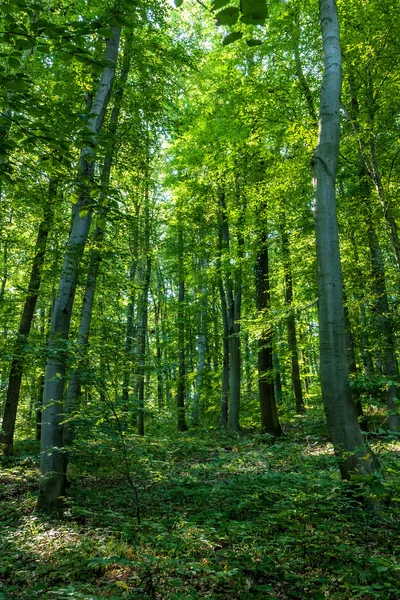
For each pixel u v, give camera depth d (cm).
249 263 1418
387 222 934
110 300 1208
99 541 489
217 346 2244
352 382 507
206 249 1792
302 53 1120
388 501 509
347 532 461
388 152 969
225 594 361
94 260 868
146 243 1364
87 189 412
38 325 1933
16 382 1181
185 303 1900
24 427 1725
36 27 300
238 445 1061
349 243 1080
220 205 1656
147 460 690
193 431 1656
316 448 990
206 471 844
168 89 1188
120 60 1052
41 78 885
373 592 318
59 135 366
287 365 1920
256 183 1260
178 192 1650
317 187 595
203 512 584
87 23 307
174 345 2158
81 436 629
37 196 900
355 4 903
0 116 340
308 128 1005
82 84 888
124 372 711
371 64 895
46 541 496
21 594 364
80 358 600
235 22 179
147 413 655
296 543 441
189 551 442
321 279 575
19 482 853
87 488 783
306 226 1120
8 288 1700
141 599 347
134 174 1165
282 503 526
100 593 366
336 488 509
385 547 420
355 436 533
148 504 659
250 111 1165
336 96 608
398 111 904
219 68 1395
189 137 1509
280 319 1173
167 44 1229
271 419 1292
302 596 343
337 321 560
